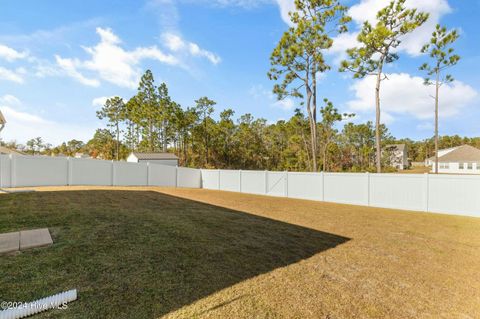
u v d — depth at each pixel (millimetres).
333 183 11055
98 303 2432
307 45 16359
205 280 3098
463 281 3375
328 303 2713
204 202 9992
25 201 7738
